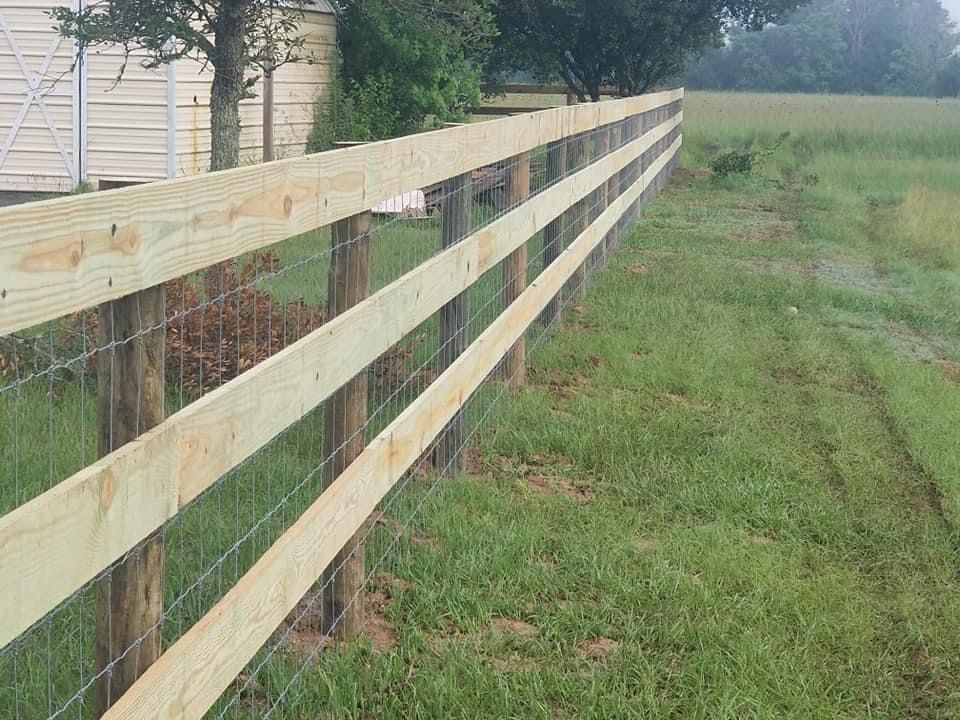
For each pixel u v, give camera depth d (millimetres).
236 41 11070
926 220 16266
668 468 6129
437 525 5090
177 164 15758
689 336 9062
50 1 15453
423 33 16031
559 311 8891
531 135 6520
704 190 19797
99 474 2107
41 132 15781
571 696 3902
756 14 25078
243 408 2746
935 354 9438
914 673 4285
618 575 4781
